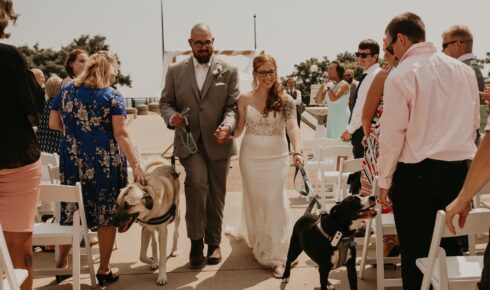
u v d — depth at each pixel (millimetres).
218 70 4508
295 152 4332
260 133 4395
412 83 2879
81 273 4242
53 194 3652
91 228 4074
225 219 6141
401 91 2887
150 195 3836
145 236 4383
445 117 2912
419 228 3023
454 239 3232
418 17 3076
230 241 5211
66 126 3959
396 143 2943
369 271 4312
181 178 8656
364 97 5141
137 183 3863
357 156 5367
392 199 3143
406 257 3119
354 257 3537
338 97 7629
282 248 4324
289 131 4457
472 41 4488
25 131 2934
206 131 4512
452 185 2928
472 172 2139
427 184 2930
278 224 4348
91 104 3865
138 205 3717
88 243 3916
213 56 4590
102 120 3904
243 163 4465
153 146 14352
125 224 3699
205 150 4531
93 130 3908
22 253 3027
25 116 2928
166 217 4062
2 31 2783
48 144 5906
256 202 4402
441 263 2500
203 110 4480
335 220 3438
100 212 3969
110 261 4703
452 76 2939
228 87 4578
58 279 4195
